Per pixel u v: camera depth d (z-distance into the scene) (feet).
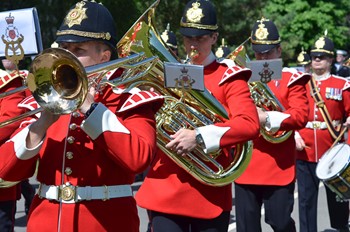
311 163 52.65
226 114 31.50
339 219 53.72
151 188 32.50
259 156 41.88
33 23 31.40
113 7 112.98
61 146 22.95
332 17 216.95
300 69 83.82
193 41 32.81
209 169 31.24
